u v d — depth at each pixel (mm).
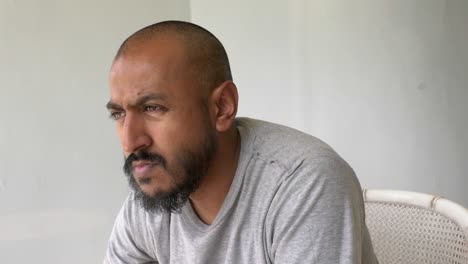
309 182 728
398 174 1460
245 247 786
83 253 1556
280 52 1705
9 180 1398
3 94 1379
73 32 1504
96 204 1578
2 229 1392
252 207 777
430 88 1375
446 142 1363
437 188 1393
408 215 1039
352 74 1522
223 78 756
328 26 1563
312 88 1627
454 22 1315
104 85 1578
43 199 1463
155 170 707
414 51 1392
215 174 790
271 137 819
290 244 720
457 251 926
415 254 1011
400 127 1442
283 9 1677
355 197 769
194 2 1877
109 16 1589
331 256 703
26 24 1411
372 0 1454
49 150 1468
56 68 1473
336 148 1588
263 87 1772
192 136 713
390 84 1447
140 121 701
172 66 691
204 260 831
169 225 886
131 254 981
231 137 807
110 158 1602
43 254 1472
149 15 1712
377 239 1078
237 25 1818
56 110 1477
